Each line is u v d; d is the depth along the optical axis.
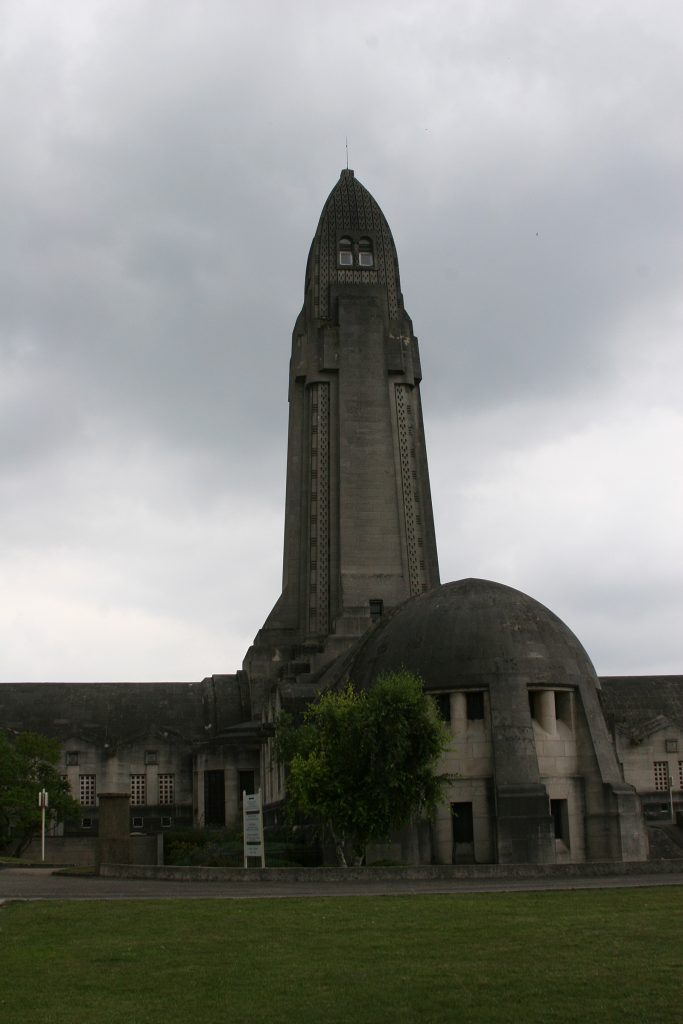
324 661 88.44
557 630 68.50
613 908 33.62
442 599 70.00
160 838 65.25
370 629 81.44
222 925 31.59
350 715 58.72
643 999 22.34
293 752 65.44
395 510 95.12
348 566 93.31
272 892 40.78
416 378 101.81
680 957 26.02
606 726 67.88
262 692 95.62
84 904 36.75
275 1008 22.17
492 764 63.38
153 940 29.42
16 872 57.00
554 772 64.44
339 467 96.12
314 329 101.38
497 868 46.09
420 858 62.50
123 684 109.75
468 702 65.31
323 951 27.53
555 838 64.00
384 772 56.81
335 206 106.19
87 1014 21.83
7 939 29.83
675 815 95.81
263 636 97.06
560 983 23.70
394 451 96.94
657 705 104.81
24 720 103.62
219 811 91.75
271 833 73.75
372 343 99.56
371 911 33.91
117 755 98.50
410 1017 21.47
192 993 23.44
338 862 62.81
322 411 99.06
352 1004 22.41
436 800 57.94
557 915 32.38
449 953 26.97
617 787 64.50
